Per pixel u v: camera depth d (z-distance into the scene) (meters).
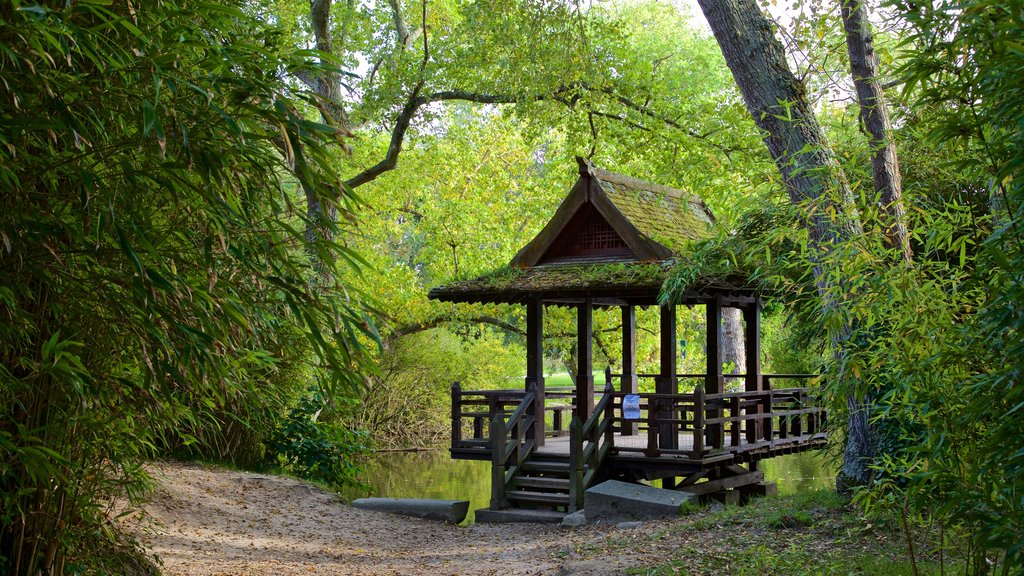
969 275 4.36
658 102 17.84
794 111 8.64
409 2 21.95
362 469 15.88
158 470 11.23
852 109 8.25
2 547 3.98
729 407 11.72
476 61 17.62
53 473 3.50
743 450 11.74
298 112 3.76
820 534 7.32
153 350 3.80
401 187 23.50
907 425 7.12
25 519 4.02
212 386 4.11
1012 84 3.05
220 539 9.22
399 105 18.55
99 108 3.51
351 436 15.38
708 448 11.21
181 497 10.38
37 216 3.41
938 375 3.99
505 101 18.03
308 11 20.03
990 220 4.59
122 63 3.33
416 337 25.19
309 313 3.92
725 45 8.98
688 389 21.61
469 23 16.78
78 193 3.51
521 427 11.99
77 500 4.26
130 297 3.64
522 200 23.66
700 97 22.69
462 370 25.89
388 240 25.83
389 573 8.30
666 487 12.73
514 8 16.53
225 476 12.26
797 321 11.05
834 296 4.79
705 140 16.30
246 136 3.57
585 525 10.40
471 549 9.62
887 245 7.14
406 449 24.27
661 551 7.55
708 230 11.45
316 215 3.94
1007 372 3.27
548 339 23.73
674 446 11.82
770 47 8.86
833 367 5.14
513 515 11.30
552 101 17.52
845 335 6.49
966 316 4.23
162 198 3.97
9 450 3.42
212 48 3.57
